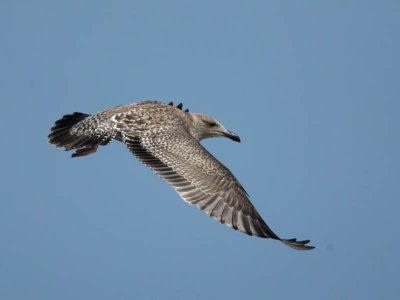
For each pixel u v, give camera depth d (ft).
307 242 42.09
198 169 44.16
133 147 46.78
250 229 42.68
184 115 54.03
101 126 48.80
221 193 43.37
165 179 44.37
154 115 49.47
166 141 46.57
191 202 43.19
